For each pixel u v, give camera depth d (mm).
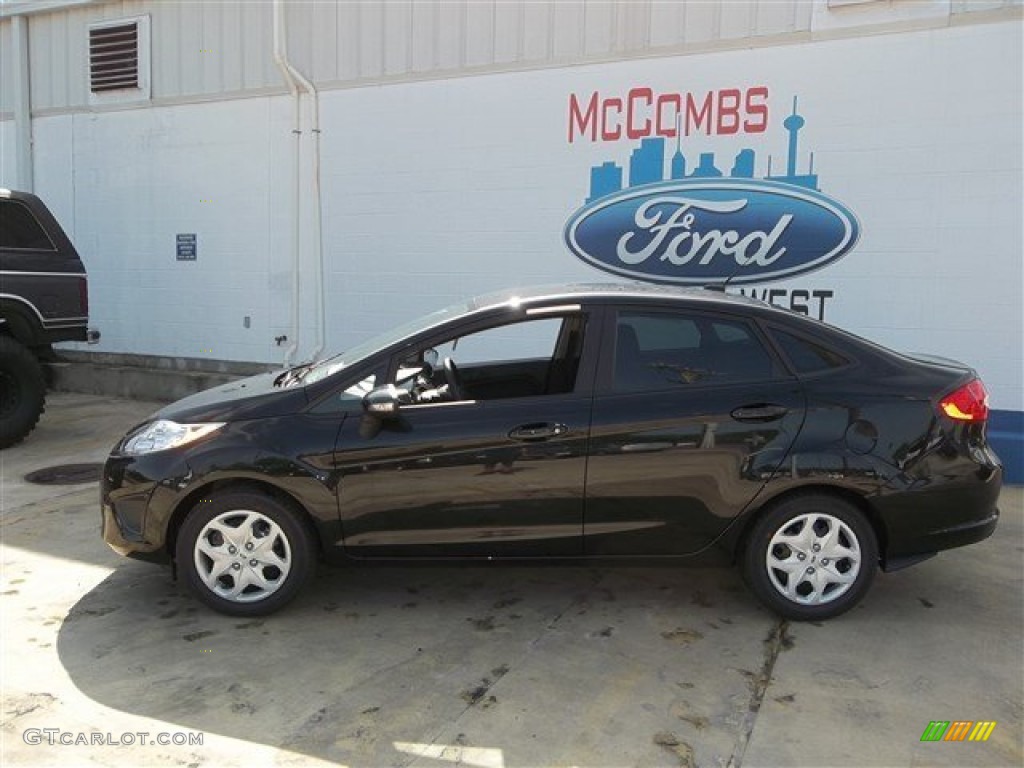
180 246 9703
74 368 10422
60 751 2920
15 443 7605
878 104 6660
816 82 6809
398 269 8461
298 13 8633
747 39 6965
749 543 3893
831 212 6875
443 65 8047
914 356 4184
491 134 7938
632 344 3934
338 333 8789
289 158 8984
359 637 3805
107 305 10219
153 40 9570
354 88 8453
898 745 2977
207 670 3490
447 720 3123
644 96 7352
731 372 3887
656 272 7504
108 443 7797
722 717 3146
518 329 4383
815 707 3221
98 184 10109
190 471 3832
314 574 4051
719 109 7121
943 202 6562
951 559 4809
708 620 3990
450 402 3902
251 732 3045
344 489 3826
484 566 3947
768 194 7059
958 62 6410
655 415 3807
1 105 10609
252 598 3951
